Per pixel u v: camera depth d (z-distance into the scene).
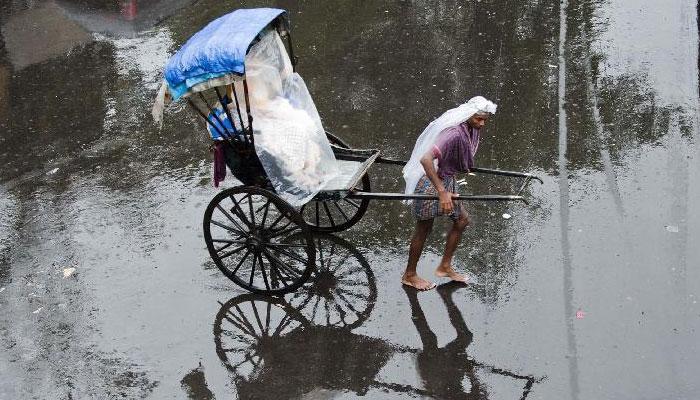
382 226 8.41
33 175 9.91
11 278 8.06
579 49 11.84
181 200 9.17
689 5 12.97
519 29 12.63
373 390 6.36
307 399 6.34
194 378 6.64
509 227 8.17
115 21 14.18
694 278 7.23
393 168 9.43
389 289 7.48
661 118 9.88
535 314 6.98
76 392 6.58
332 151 7.41
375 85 11.33
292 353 6.82
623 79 10.90
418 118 10.41
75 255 8.34
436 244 8.05
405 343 6.81
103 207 9.15
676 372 6.25
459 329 6.91
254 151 7.08
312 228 8.43
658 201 8.34
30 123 11.16
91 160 10.15
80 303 7.62
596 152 9.33
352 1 14.11
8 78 12.48
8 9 14.84
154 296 7.65
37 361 6.94
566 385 6.21
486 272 7.58
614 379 6.23
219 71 6.59
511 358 6.54
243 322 7.23
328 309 7.30
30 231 8.82
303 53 12.40
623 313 6.89
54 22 14.29
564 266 7.54
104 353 6.98
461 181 9.01
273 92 7.29
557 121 10.06
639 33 12.16
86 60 12.83
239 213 7.27
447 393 6.27
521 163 9.27
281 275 7.70
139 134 10.67
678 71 10.95
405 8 13.70
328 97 11.11
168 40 13.28
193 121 10.89
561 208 8.38
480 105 6.61
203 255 8.20
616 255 7.61
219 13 14.05
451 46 12.26
